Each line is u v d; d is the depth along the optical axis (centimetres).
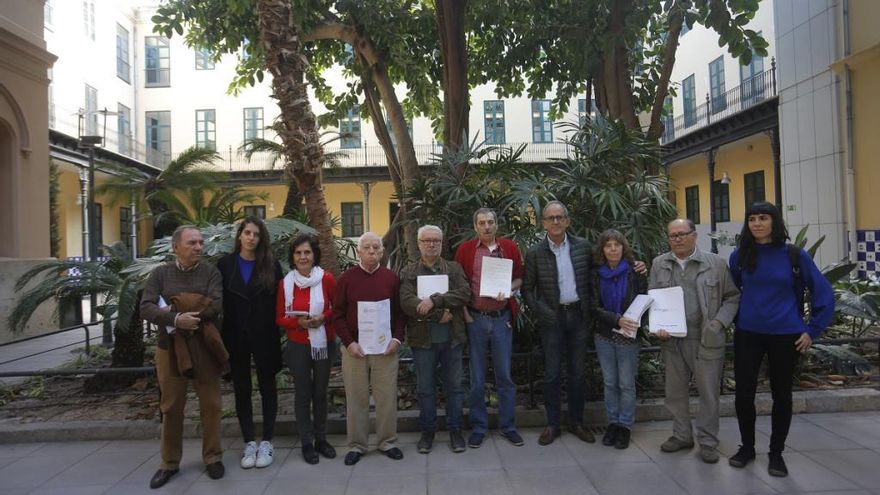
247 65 972
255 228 411
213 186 891
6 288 929
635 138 558
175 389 380
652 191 541
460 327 427
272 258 419
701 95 2067
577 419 445
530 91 992
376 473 388
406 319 431
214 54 939
